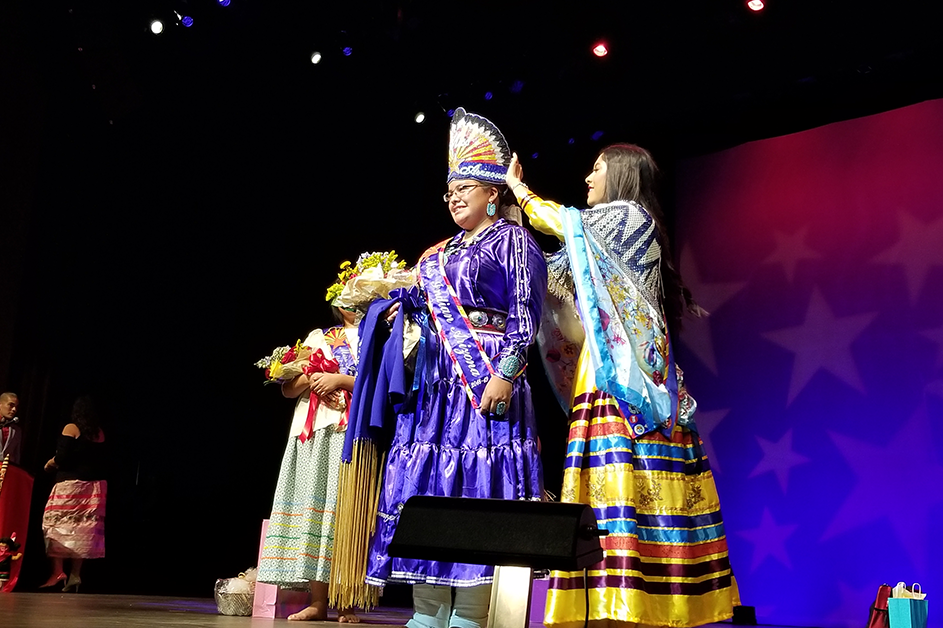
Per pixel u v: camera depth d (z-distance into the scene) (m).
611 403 2.30
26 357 6.93
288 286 7.55
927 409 5.76
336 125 7.17
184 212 7.43
